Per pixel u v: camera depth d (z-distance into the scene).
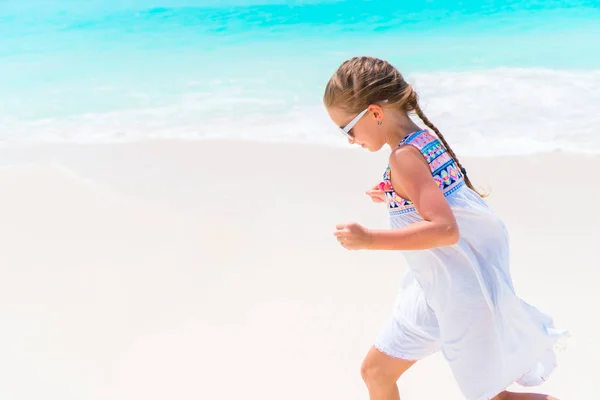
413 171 2.24
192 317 3.70
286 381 3.22
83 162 5.83
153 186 5.29
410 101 2.39
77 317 3.72
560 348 2.66
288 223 4.65
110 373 3.28
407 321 2.59
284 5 12.50
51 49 10.56
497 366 2.42
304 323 3.63
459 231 2.35
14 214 4.88
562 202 4.75
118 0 13.87
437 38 9.72
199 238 4.49
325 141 6.11
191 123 6.80
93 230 4.64
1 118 7.30
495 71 7.93
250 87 7.95
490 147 5.77
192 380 3.24
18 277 4.11
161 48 10.22
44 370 3.30
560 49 8.68
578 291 3.78
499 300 2.38
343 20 11.19
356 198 4.96
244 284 3.99
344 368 3.29
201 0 13.37
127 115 7.19
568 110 6.52
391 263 4.16
